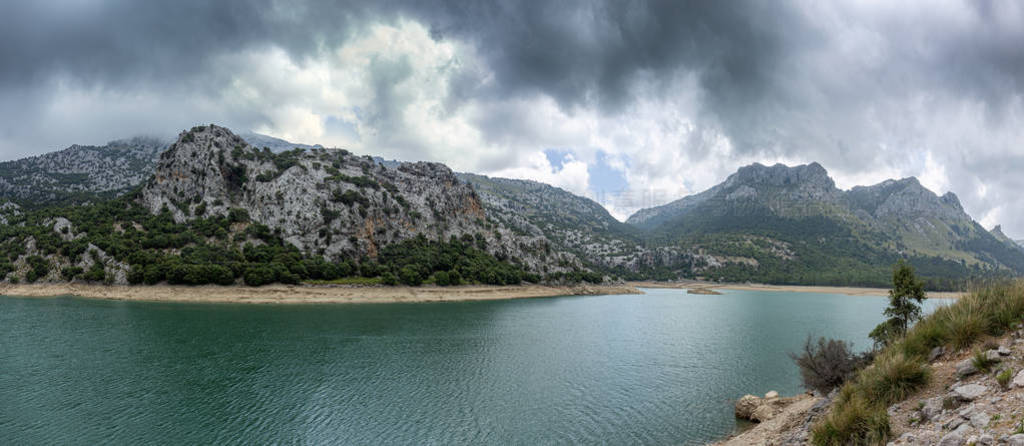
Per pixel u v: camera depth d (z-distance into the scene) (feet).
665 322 349.82
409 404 139.03
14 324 251.19
